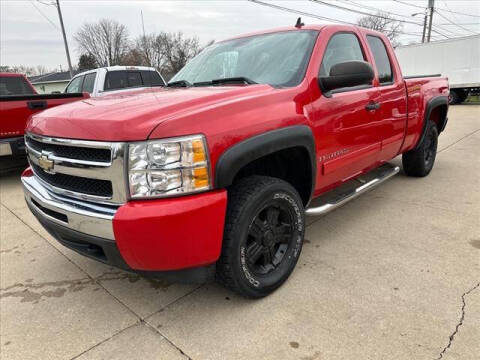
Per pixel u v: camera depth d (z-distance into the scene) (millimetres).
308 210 2902
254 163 2613
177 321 2361
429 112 4633
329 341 2117
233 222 2211
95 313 2492
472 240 3281
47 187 2418
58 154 2227
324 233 3520
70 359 2094
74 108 2393
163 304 2549
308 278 2748
